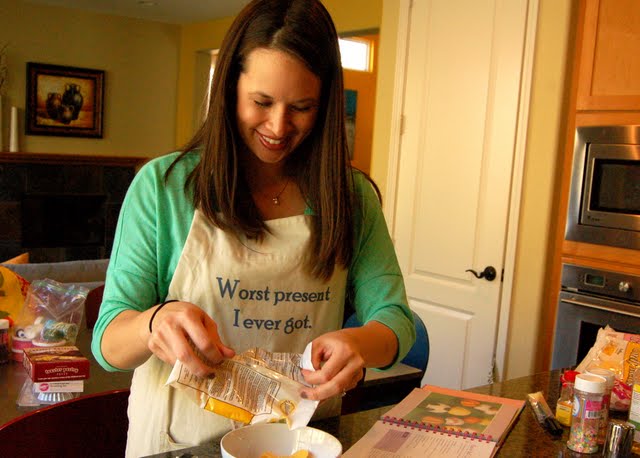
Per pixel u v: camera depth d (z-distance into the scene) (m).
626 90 2.68
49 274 2.90
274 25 0.97
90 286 2.84
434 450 1.12
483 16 3.24
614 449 1.18
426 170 3.56
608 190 2.76
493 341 3.23
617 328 2.72
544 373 1.69
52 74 6.56
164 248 1.09
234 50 1.00
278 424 1.02
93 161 6.75
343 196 1.12
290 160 1.13
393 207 3.75
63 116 6.67
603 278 2.77
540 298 3.02
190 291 1.08
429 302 3.57
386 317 1.12
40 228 6.62
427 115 3.55
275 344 1.12
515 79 3.10
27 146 6.54
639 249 2.67
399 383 2.31
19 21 6.36
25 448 1.14
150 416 1.10
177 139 7.45
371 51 6.45
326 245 1.10
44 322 1.91
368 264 1.21
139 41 7.05
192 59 7.20
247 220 1.08
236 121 1.05
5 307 2.07
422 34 3.57
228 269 1.08
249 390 0.96
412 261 3.66
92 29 6.75
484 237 3.27
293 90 0.97
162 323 0.90
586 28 2.81
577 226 2.88
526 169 3.07
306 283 1.12
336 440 0.98
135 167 7.06
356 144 6.49
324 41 1.00
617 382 1.39
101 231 6.98
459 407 1.34
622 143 2.69
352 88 6.35
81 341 2.22
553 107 2.94
